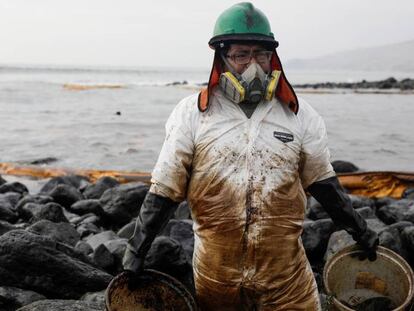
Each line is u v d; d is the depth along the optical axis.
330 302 3.32
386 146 15.75
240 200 2.73
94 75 106.12
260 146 2.74
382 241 5.25
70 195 8.70
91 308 3.80
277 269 2.81
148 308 3.02
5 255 4.40
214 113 2.76
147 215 2.81
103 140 16.23
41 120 21.22
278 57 2.82
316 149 2.87
